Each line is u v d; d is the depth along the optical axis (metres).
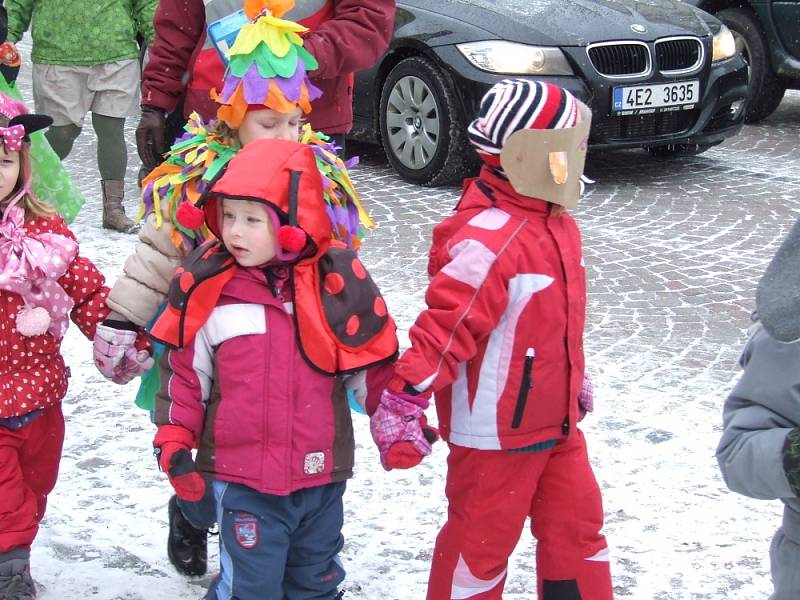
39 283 3.37
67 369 3.60
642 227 8.43
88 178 9.60
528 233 3.09
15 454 3.43
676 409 5.26
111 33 7.84
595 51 9.20
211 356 3.09
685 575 3.93
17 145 3.28
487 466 3.18
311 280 3.05
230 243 3.00
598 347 6.02
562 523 3.27
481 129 3.12
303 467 3.05
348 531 4.19
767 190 9.58
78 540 4.08
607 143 9.37
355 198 3.43
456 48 9.09
